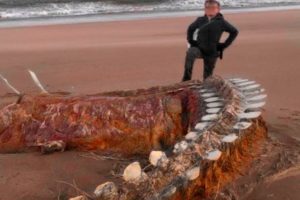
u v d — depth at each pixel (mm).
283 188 4617
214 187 4113
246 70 11500
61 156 5426
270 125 6598
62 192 4566
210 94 5445
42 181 4812
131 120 5547
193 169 3762
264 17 25719
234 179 4383
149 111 5559
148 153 5418
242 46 15469
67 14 30547
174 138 5426
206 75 7926
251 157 4805
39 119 5738
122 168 5039
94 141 5562
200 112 5070
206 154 3926
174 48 16031
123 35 20469
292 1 36500
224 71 11414
